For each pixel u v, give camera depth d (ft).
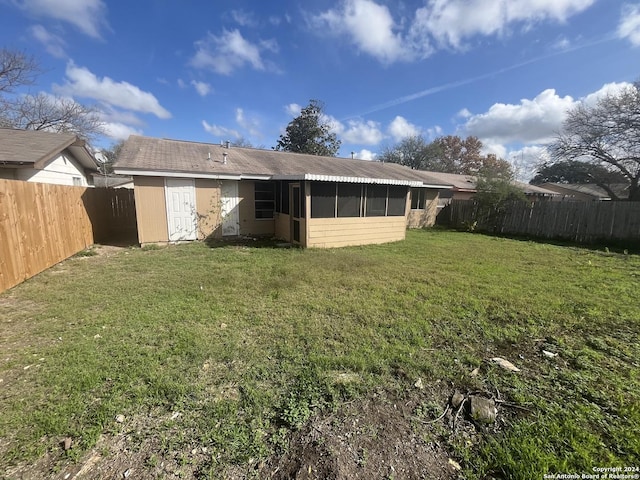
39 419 6.48
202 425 6.43
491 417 6.70
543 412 6.95
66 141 29.78
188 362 8.86
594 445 5.87
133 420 6.56
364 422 6.66
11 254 15.66
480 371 8.75
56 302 13.78
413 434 6.35
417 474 5.38
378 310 13.09
